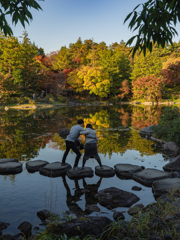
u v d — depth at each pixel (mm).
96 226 2674
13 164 5621
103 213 3291
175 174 4828
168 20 2264
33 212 3316
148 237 2477
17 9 2668
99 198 3723
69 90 53375
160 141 8945
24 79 43906
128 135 10508
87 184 4551
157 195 3898
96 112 24578
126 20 2270
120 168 5320
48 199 3775
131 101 52625
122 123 15047
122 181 4730
